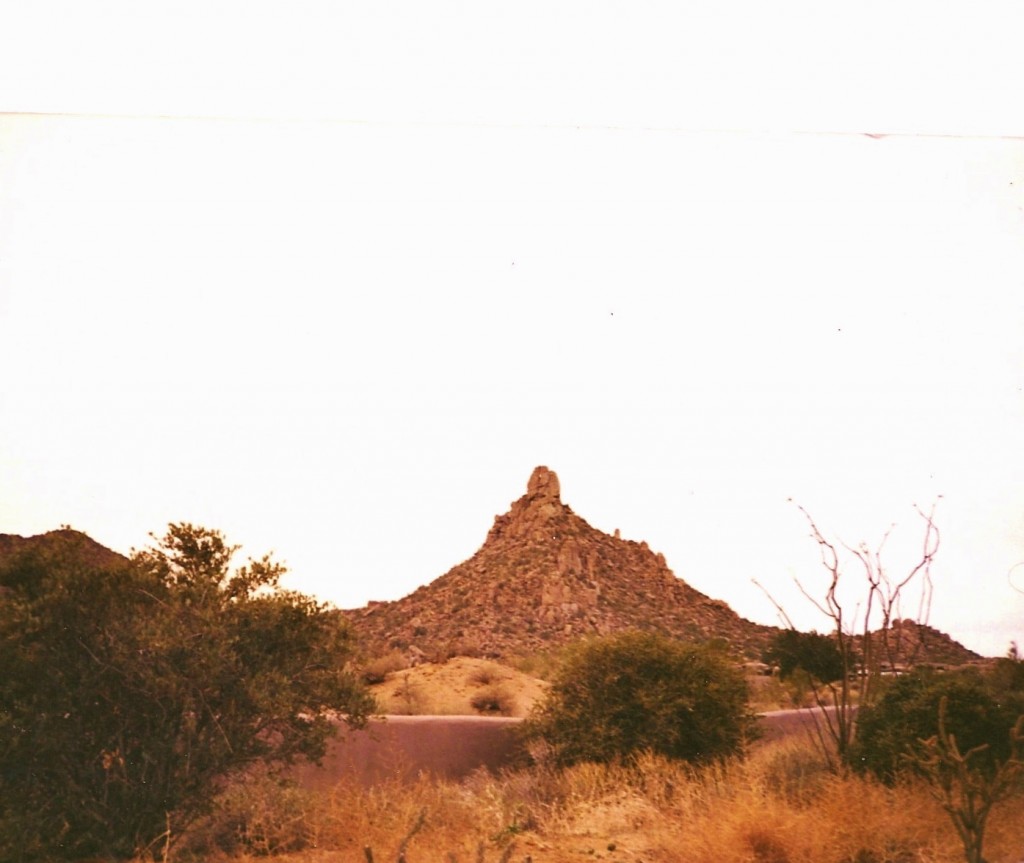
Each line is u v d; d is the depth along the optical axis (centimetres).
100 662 522
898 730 596
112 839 513
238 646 541
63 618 519
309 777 589
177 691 525
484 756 643
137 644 525
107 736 528
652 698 648
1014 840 521
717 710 652
